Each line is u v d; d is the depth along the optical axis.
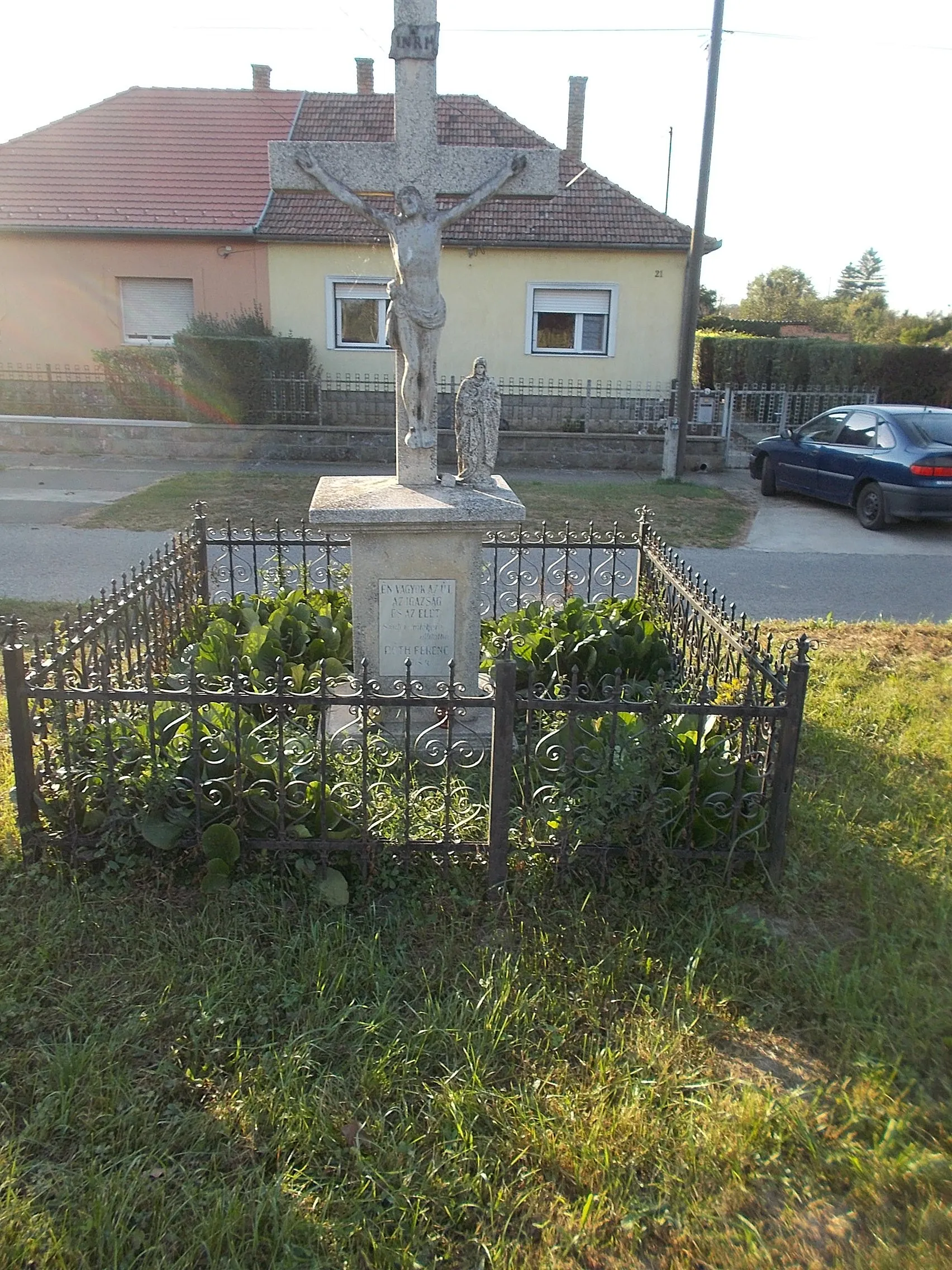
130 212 17.75
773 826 3.95
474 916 3.73
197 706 3.78
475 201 4.85
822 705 5.99
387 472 15.26
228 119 19.89
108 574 9.05
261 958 3.40
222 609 6.21
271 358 16.39
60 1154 2.66
